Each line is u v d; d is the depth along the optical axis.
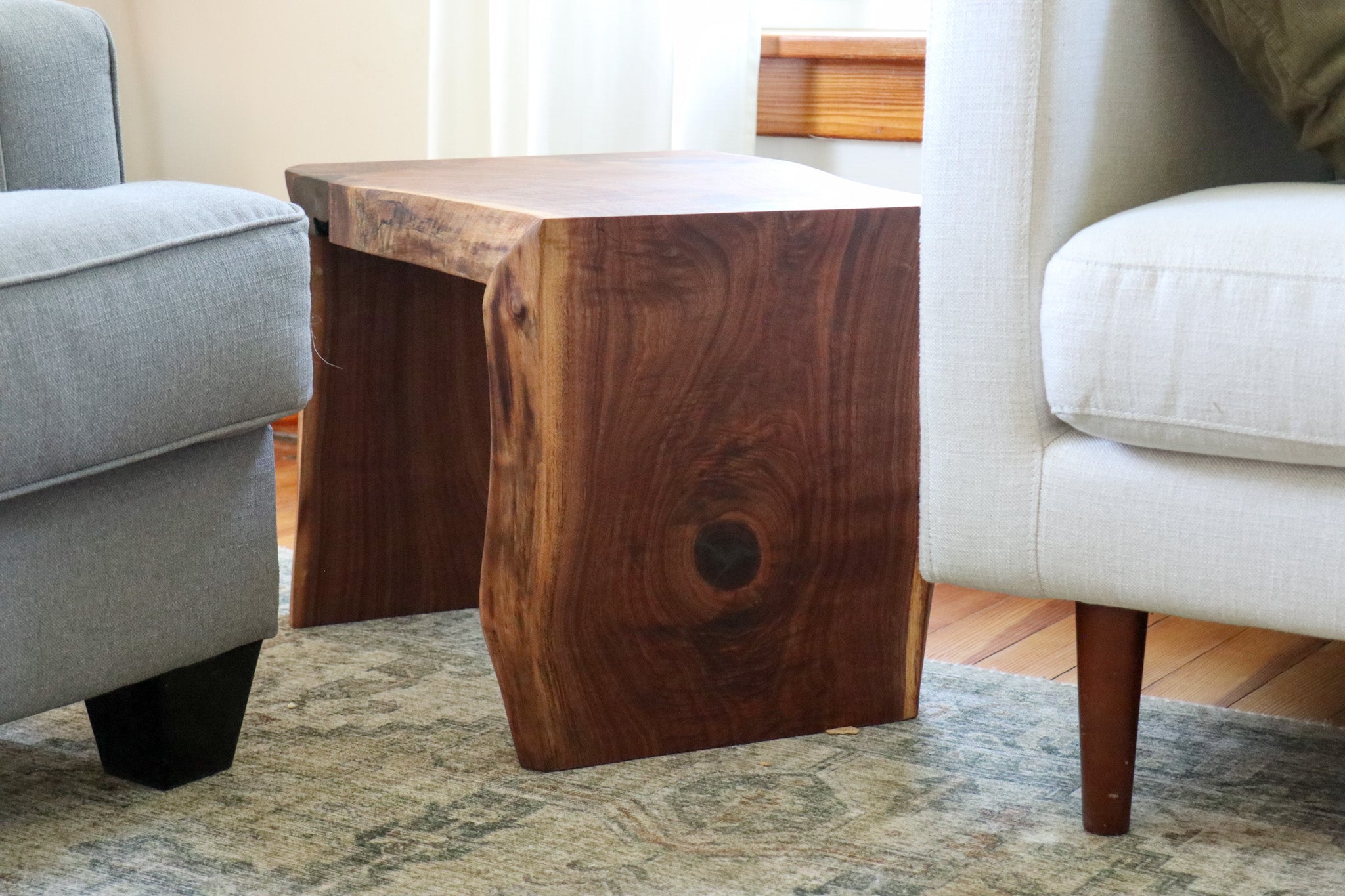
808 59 1.98
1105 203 1.04
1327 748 1.20
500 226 1.10
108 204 0.99
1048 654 1.49
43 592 0.95
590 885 0.95
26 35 1.16
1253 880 0.96
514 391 1.11
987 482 1.02
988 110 0.97
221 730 1.12
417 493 1.57
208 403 1.00
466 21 2.12
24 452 0.89
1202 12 1.10
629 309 1.10
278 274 1.04
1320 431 0.87
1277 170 1.30
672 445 1.15
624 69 1.97
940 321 1.02
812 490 1.21
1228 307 0.89
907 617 1.27
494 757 1.18
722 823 1.05
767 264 1.14
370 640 1.49
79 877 0.95
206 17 2.51
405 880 0.96
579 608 1.14
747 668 1.22
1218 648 1.49
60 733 1.21
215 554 1.06
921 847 1.01
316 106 2.45
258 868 0.97
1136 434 0.95
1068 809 1.08
